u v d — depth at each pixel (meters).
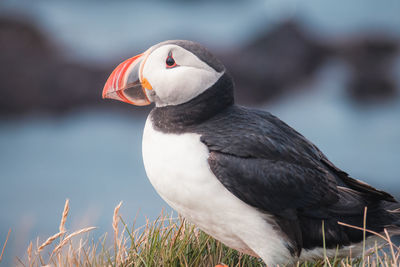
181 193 3.51
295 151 3.61
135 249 4.16
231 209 3.49
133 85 3.72
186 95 3.54
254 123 3.62
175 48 3.56
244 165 3.41
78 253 4.27
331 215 3.63
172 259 4.06
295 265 3.80
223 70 3.66
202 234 4.34
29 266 3.98
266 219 3.52
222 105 3.65
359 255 3.97
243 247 3.79
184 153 3.46
